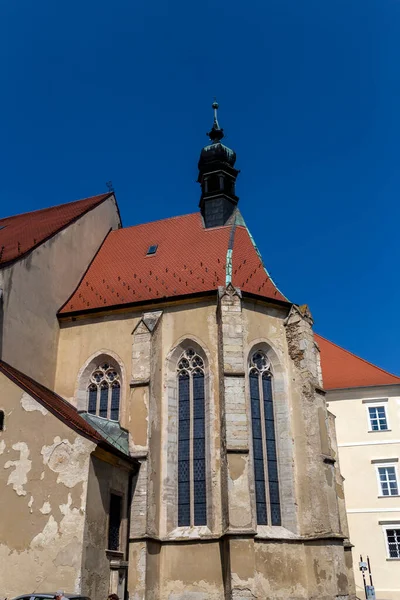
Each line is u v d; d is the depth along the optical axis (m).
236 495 23.50
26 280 28.00
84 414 26.06
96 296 31.88
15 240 32.03
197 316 28.72
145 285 31.59
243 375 25.78
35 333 28.28
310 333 29.30
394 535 41.22
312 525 25.11
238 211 36.38
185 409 27.56
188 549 24.34
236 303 27.27
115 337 29.56
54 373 29.69
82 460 21.02
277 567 24.09
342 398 45.84
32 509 20.73
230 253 31.72
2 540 20.53
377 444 43.84
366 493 42.78
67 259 32.53
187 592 23.61
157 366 27.70
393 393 44.94
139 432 25.34
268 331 28.86
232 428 24.69
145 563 22.73
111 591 21.20
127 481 24.06
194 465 26.36
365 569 37.66
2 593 19.70
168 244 34.97
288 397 27.89
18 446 21.75
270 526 25.27
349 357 48.81
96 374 29.55
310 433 26.77
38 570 19.78
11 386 22.72
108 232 38.72
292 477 26.31
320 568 24.20
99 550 20.84
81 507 20.33
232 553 22.53
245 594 21.92
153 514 24.47
